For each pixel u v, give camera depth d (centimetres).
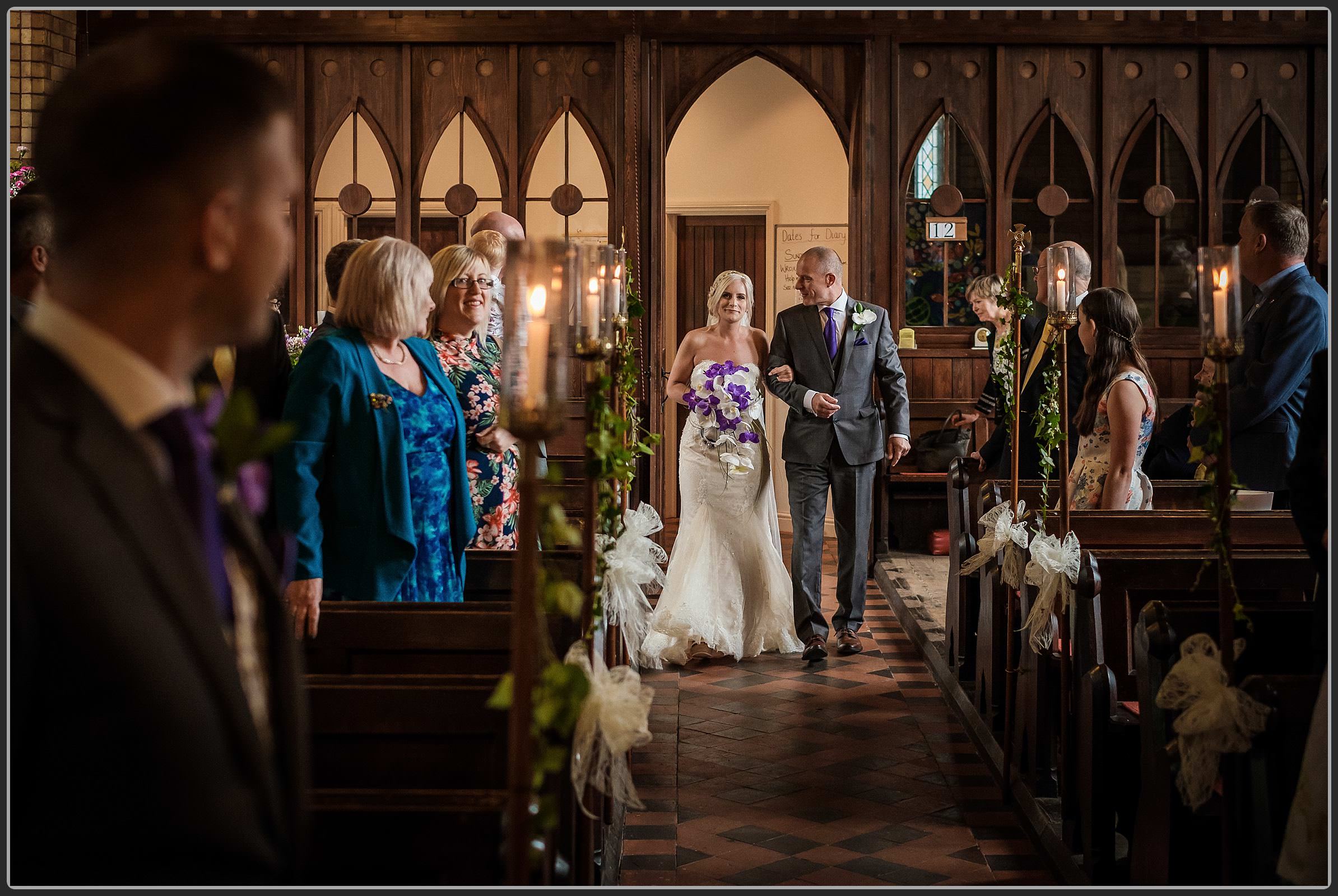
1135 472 469
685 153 1072
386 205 893
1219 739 234
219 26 870
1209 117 876
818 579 632
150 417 114
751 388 627
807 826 404
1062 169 887
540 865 203
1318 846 199
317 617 288
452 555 343
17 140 832
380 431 317
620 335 393
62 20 847
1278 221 458
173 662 104
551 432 165
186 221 112
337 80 882
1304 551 413
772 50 873
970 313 893
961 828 403
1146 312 891
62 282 114
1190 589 383
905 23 868
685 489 631
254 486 138
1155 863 289
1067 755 361
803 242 1052
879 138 873
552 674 187
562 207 887
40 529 100
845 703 554
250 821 109
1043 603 387
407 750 225
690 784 446
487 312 408
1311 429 245
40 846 104
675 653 617
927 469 881
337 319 328
